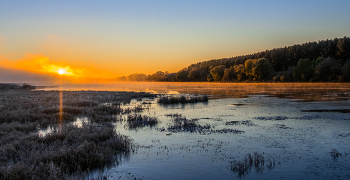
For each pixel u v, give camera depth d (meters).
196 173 7.04
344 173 6.86
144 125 14.56
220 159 8.22
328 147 9.35
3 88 77.25
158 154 8.83
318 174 6.82
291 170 7.14
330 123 14.09
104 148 8.74
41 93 46.56
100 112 18.95
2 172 6.27
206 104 26.91
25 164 6.93
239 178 6.65
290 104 24.53
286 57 107.12
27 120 15.07
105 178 6.52
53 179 6.15
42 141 9.80
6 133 11.13
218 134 11.87
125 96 39.56
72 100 28.34
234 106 24.28
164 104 27.84
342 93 37.97
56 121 14.98
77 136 10.10
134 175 6.93
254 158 8.10
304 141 10.27
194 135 11.73
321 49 96.75
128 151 9.06
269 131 12.30
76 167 7.27
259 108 22.05
